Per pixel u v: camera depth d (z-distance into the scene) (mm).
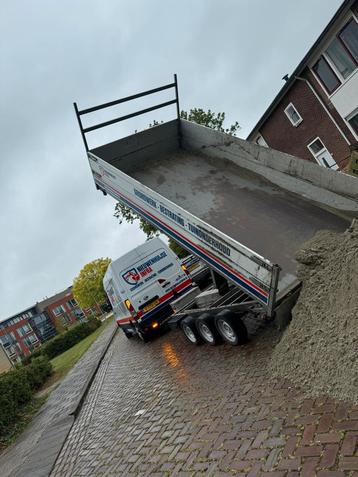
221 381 6375
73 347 35875
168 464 4812
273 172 7695
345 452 3416
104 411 8773
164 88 9695
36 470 7293
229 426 4895
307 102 22844
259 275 5590
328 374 4430
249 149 8109
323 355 4629
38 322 93125
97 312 90562
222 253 6188
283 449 3887
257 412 4844
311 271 5484
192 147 9688
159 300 12914
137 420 6906
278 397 4902
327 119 22250
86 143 9156
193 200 8148
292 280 5773
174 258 13094
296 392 4777
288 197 7352
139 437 6113
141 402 7762
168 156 9797
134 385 9344
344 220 6449
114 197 8828
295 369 5094
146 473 4906
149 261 13102
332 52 19953
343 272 4848
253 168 8125
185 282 12836
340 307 4715
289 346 5379
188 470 4449
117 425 7277
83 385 12812
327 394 4340
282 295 5672
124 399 8711
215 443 4691
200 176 8766
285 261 6082
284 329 5883
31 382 17281
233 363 6816
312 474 3361
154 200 7359
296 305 5547
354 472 3154
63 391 13844
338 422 3844
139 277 13000
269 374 5602
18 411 13094
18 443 10211
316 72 21328
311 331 5090
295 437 3969
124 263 13102
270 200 7414
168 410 6523
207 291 8586
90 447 6973
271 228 6750
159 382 8320
